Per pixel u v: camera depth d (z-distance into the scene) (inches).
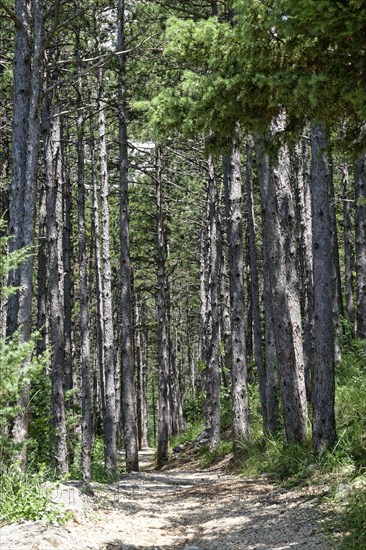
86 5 596.4
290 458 429.7
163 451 909.8
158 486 520.7
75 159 903.1
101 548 243.0
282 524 288.5
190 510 371.2
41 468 322.0
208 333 1157.1
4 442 296.7
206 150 287.9
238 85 250.7
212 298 815.7
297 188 804.0
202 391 1374.3
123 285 754.2
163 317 925.2
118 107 702.5
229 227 634.8
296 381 464.8
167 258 1201.4
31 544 227.8
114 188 1090.7
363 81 221.3
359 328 759.7
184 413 1349.7
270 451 504.1
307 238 775.7
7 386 266.1
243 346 620.7
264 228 494.3
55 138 641.6
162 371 924.0
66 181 816.3
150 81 685.9
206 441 919.0
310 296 748.0
